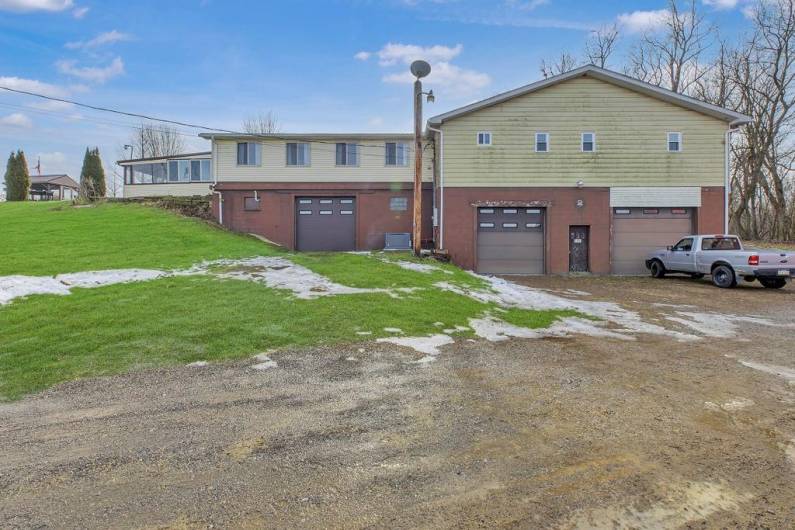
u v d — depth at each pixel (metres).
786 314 10.09
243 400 4.81
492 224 18.75
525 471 3.41
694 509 2.96
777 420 4.36
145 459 3.58
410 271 13.72
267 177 23.14
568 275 18.22
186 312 8.41
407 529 2.75
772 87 28.44
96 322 7.70
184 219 23.41
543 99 18.44
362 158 23.11
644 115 18.30
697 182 18.23
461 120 18.55
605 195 18.36
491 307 10.16
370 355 6.41
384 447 3.79
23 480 3.28
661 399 4.91
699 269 15.32
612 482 3.27
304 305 9.00
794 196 32.06
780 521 2.83
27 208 29.50
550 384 5.38
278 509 2.94
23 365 5.86
